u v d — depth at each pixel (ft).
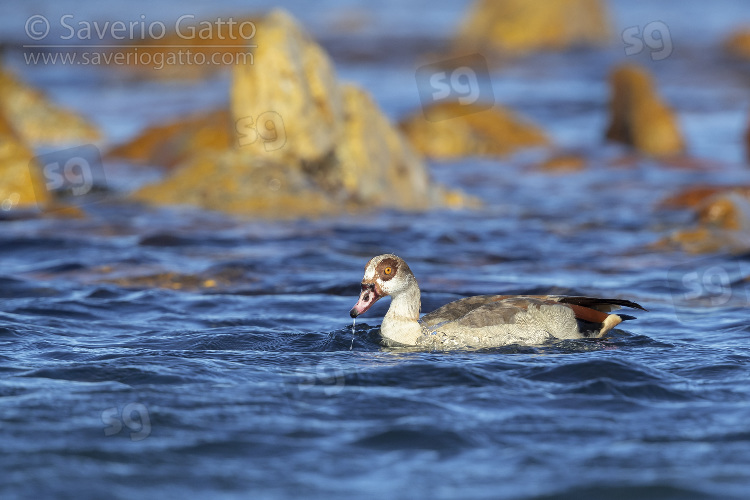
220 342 35.70
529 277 49.67
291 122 69.67
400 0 288.10
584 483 22.34
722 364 32.53
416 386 29.81
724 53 174.81
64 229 61.05
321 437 25.36
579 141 110.22
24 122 105.19
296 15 243.81
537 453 24.30
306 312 41.68
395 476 22.94
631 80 106.32
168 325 38.81
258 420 26.50
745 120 120.78
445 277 49.39
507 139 106.11
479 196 79.51
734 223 61.21
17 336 36.17
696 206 70.38
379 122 73.26
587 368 31.32
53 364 31.76
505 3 192.95
